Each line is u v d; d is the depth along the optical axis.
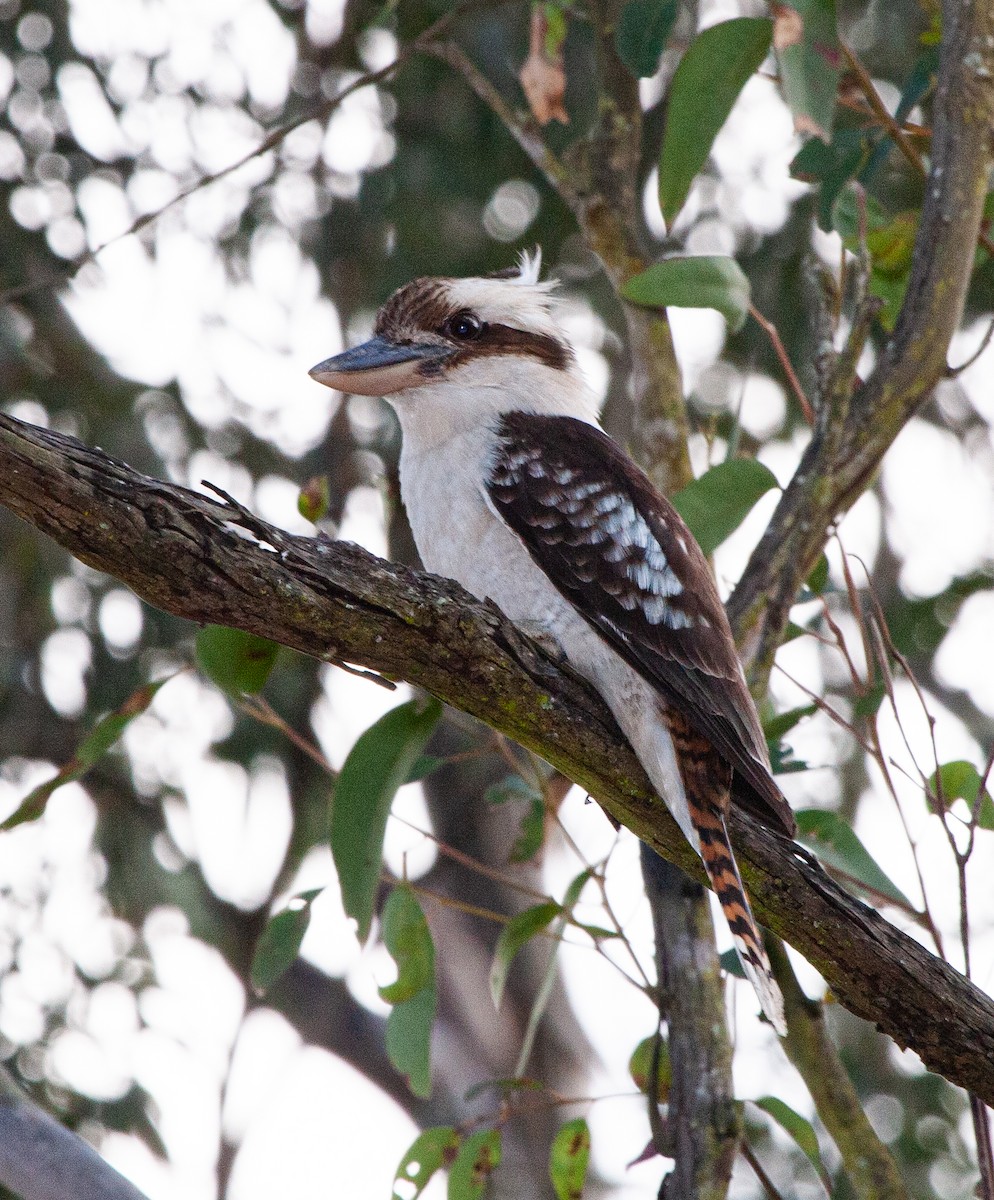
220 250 13.88
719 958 8.34
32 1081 12.71
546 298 9.20
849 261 10.03
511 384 8.59
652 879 8.18
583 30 13.99
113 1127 12.68
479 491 8.14
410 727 8.05
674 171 8.57
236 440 14.08
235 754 13.73
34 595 13.82
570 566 7.92
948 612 13.79
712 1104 7.79
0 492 5.35
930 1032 6.66
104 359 13.87
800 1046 8.05
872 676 8.35
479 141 14.02
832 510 8.20
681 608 7.66
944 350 8.33
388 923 8.40
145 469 13.61
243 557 5.71
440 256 14.27
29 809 8.52
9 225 13.63
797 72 7.90
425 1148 8.83
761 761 7.29
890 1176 7.87
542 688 6.60
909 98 9.34
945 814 7.70
